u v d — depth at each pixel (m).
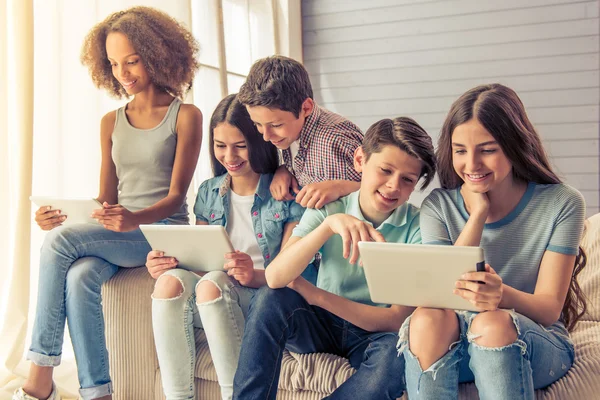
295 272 1.49
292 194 1.89
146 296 1.81
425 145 1.51
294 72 1.89
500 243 1.52
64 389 2.21
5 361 2.24
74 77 2.63
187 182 2.04
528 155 1.45
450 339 1.27
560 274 1.44
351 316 1.51
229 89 4.09
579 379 1.37
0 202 2.33
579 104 4.34
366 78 4.89
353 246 1.44
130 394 1.83
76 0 2.64
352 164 1.96
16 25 2.34
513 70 4.48
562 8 4.33
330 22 4.95
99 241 1.83
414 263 1.25
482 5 4.52
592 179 4.34
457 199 1.57
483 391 1.23
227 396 1.58
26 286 2.33
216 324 1.58
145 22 2.11
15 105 2.37
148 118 2.11
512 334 1.21
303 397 1.55
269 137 1.86
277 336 1.46
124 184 2.11
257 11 4.46
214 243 1.61
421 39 4.71
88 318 1.77
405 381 1.36
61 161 2.58
